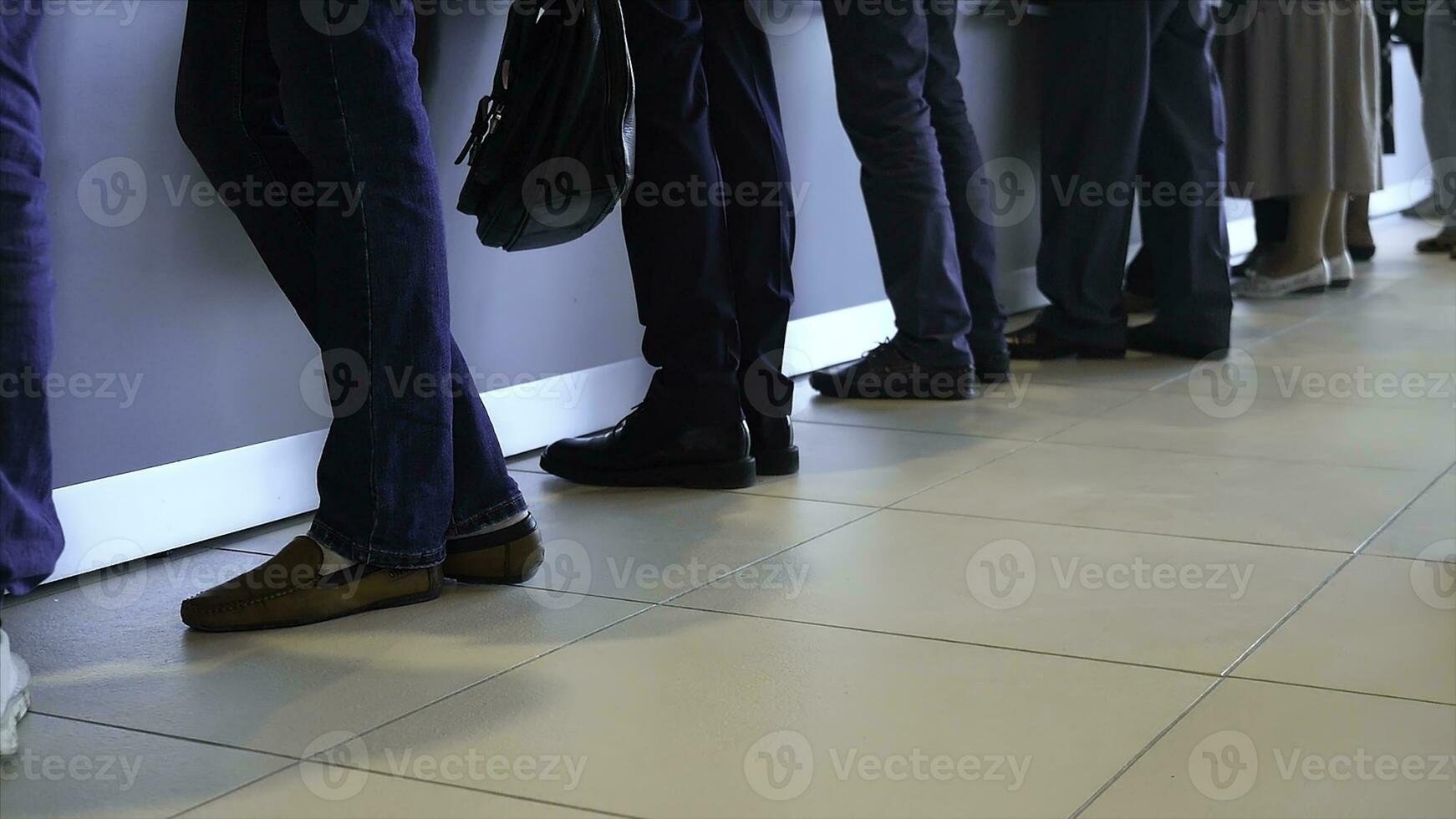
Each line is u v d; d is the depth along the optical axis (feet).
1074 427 7.90
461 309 6.92
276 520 6.21
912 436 7.76
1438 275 13.61
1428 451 7.18
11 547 3.78
